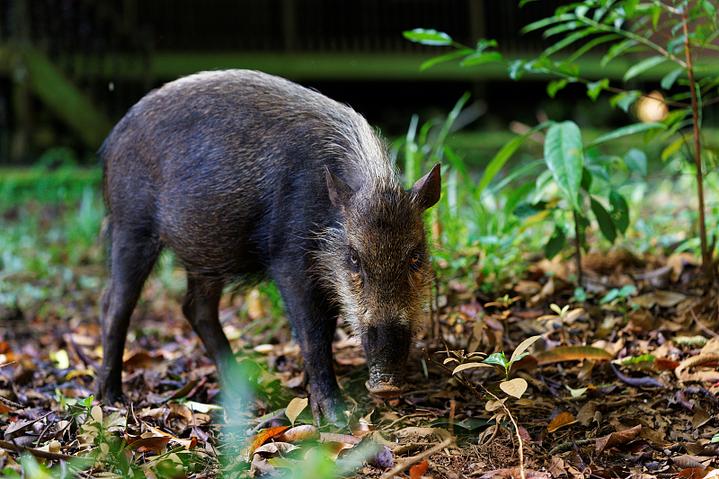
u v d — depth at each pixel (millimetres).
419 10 18359
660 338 5723
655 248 7617
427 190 4969
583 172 6113
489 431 4641
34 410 5191
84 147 17125
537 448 4531
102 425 4625
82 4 16656
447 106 19938
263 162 5215
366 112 19922
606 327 5812
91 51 16938
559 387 5277
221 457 4566
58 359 6602
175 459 4387
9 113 17656
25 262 10109
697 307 5953
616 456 4461
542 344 5742
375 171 4992
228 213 5336
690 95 6285
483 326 5633
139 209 5727
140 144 5684
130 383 6148
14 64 16141
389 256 4688
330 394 5074
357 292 4816
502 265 6723
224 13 18234
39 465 4055
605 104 18734
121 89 17031
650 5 5879
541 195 6883
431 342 5852
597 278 6703
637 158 6395
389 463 4305
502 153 6352
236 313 7977
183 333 7598
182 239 5570
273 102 5383
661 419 4789
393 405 5215
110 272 5988
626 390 5180
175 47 18188
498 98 19594
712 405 4898
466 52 6180
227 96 5477
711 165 6781
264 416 5129
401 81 19828
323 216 5047
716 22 5977
